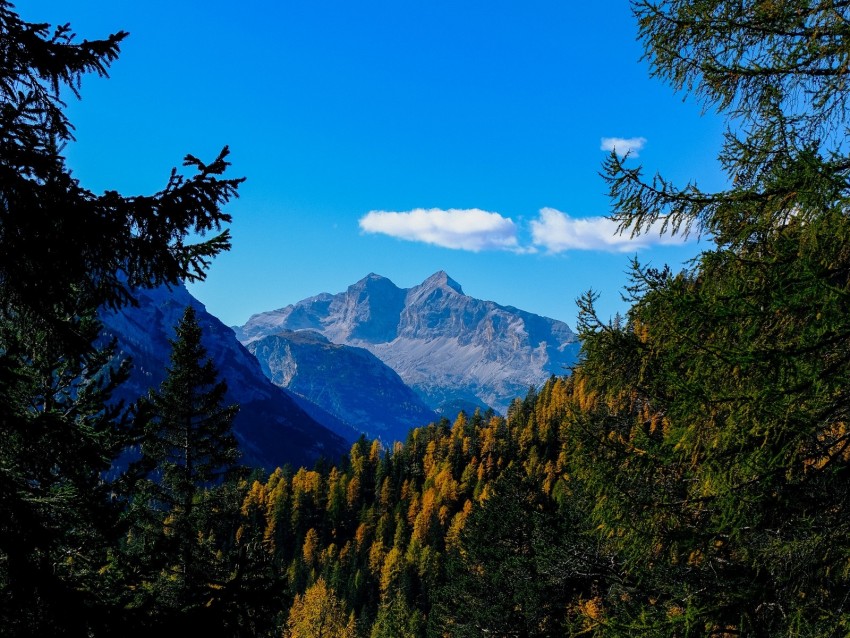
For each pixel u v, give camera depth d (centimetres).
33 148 495
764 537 651
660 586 806
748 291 560
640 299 633
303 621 7706
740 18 626
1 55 501
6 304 525
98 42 518
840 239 523
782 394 516
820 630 550
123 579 846
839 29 542
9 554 509
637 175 668
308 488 13738
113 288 537
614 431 818
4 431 568
